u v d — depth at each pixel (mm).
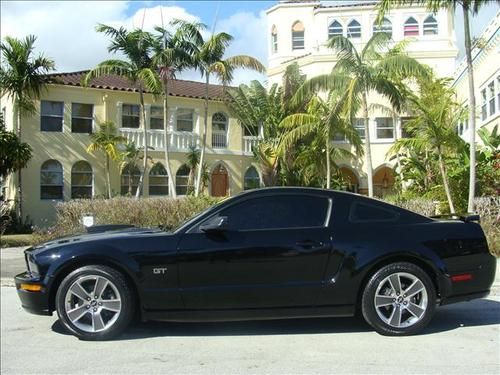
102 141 24766
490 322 6715
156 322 6746
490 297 8289
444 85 23453
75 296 5926
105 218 15352
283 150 22328
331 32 31953
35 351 5715
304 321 6781
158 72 22922
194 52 22812
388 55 16969
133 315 5969
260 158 27422
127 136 26531
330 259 5961
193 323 6723
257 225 6078
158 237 5992
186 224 6113
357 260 5941
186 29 22484
